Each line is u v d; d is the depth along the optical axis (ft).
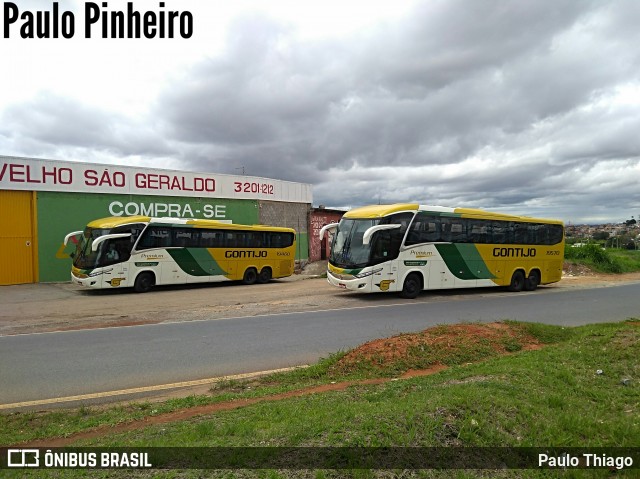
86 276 65.72
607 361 23.20
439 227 63.10
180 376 25.89
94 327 40.42
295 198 121.29
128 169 87.76
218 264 79.41
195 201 97.96
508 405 16.05
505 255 69.46
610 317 46.42
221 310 50.44
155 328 39.81
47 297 63.46
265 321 43.29
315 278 100.22
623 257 132.57
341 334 37.06
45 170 78.84
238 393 22.31
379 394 19.43
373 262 57.41
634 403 18.03
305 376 25.09
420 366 26.68
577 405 17.38
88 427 17.66
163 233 72.79
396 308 52.06
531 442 14.06
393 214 59.11
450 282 63.82
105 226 68.13
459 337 30.55
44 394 22.86
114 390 23.50
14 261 76.64
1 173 74.74
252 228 85.05
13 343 33.88
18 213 76.89
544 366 22.16
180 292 70.79
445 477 12.06
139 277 69.92
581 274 110.01
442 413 14.64
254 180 109.19
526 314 47.85
